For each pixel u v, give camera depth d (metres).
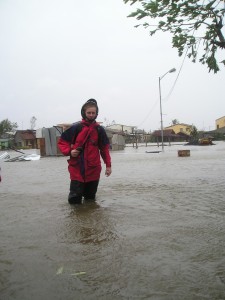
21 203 4.59
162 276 2.03
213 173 7.76
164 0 2.87
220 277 2.00
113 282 1.98
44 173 9.23
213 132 76.69
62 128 20.78
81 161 4.45
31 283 2.00
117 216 3.62
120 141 30.75
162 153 20.94
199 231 2.95
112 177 7.59
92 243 2.71
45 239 2.86
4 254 2.50
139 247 2.56
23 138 72.38
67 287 1.94
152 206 4.11
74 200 4.41
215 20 3.01
